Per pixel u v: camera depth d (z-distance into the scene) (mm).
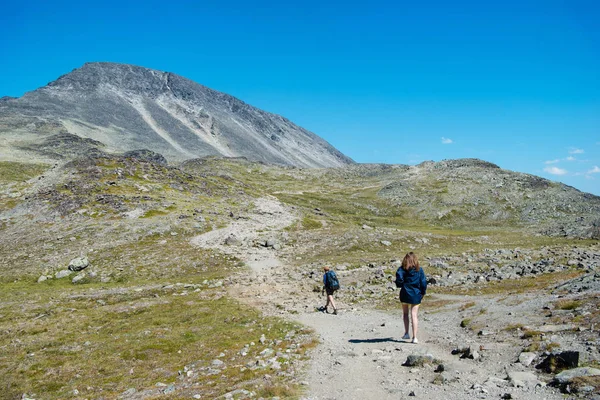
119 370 19672
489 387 10570
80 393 16875
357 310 28078
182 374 17312
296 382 12914
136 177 101688
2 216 73438
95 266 53656
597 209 145125
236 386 13367
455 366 12812
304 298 34156
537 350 13242
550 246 78125
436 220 147375
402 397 10766
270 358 17031
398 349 16109
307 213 109625
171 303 34562
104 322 30016
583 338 13586
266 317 28047
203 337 24125
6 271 51812
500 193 168875
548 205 153625
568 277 31828
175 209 84625
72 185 88688
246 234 72562
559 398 9328
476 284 33531
